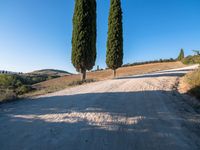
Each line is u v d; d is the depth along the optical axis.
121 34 37.44
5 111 11.41
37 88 22.88
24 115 10.42
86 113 10.64
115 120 9.56
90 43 29.95
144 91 16.92
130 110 11.26
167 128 8.72
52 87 22.78
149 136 7.86
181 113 10.93
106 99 13.91
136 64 86.19
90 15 30.05
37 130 8.27
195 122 9.62
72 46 30.34
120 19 37.47
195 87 15.59
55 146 6.90
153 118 9.96
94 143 7.15
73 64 30.09
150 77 28.05
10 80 25.52
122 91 17.03
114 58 37.03
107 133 8.04
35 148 6.74
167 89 17.91
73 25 30.50
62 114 10.48
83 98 14.52
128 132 8.19
